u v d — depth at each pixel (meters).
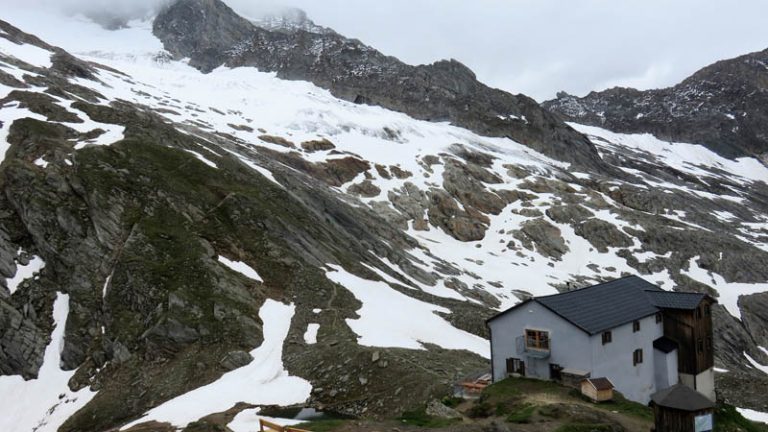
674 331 47.00
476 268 108.25
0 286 58.59
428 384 43.91
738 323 110.19
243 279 63.53
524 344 43.34
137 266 59.53
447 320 68.88
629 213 140.75
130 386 50.47
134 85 162.75
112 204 66.75
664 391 30.47
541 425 32.03
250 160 104.38
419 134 182.75
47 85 109.00
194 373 51.16
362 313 61.72
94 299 58.59
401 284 78.56
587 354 40.56
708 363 47.69
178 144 88.69
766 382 57.47
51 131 80.00
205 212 71.69
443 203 132.62
